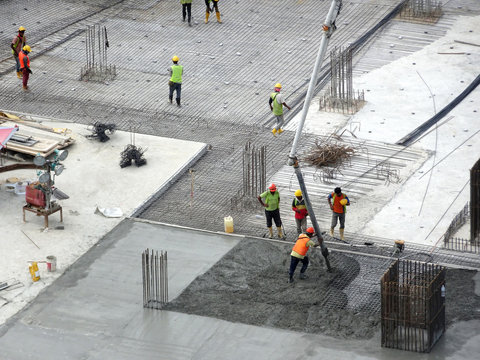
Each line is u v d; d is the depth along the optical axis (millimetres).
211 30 71812
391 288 36094
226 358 36312
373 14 74188
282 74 64500
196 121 58094
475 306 39062
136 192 49688
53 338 37750
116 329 38312
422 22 72625
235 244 44906
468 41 69000
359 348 36625
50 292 40875
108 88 62375
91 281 41781
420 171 51656
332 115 58531
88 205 48344
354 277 41875
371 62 65938
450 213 47312
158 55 67438
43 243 44688
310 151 53844
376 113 58656
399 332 37375
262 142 55469
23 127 54875
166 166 52312
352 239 45312
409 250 44062
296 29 71812
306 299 40094
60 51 67688
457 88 61750
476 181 43344
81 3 76812
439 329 36938
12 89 61969
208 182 51344
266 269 42719
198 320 38781
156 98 61031
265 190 49344
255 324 38406
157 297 39906
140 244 44938
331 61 59500
